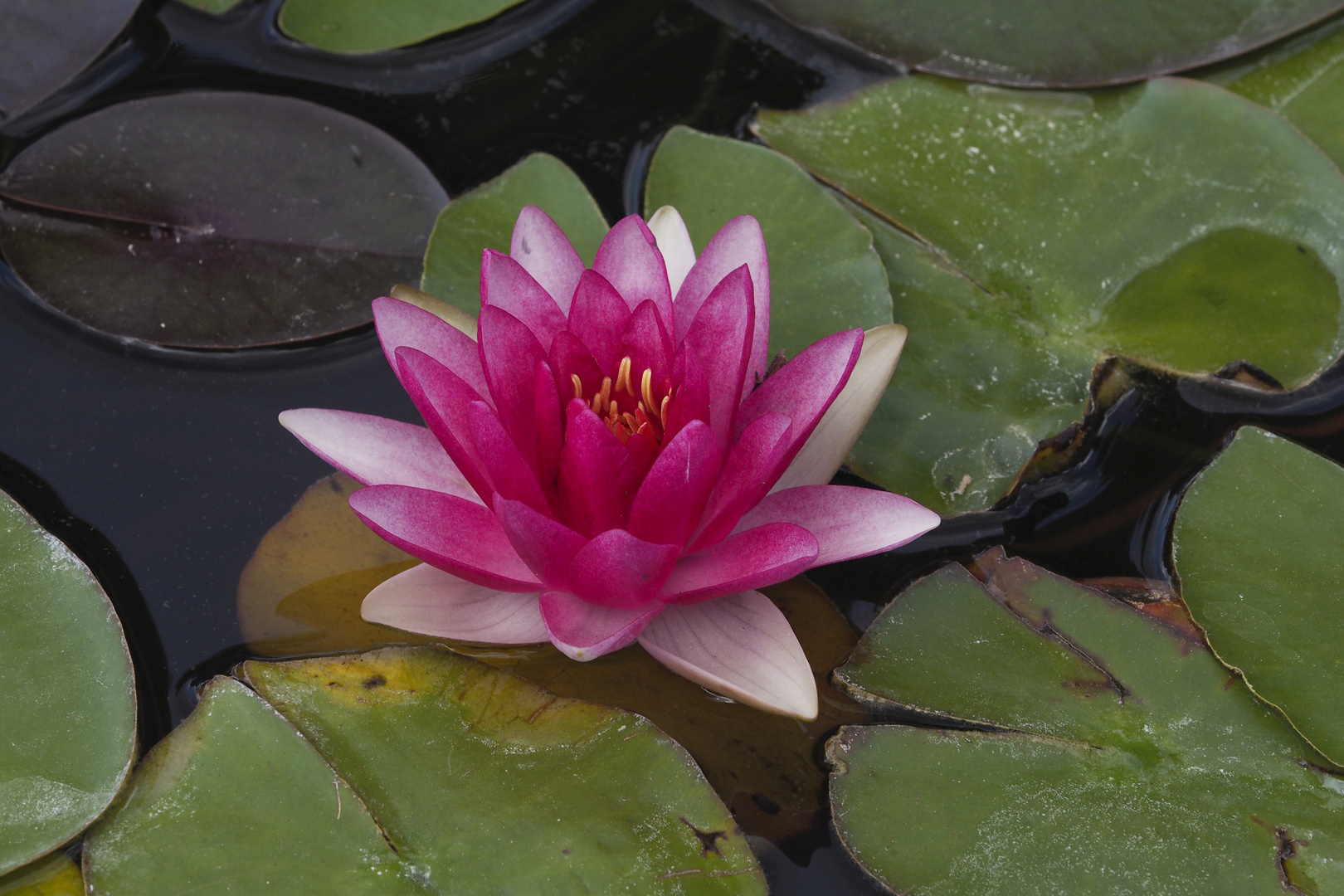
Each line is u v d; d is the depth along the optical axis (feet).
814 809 3.79
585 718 3.80
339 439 3.81
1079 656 3.84
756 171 4.10
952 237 4.08
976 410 3.97
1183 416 4.00
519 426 3.80
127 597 3.87
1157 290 4.04
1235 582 3.86
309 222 4.06
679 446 3.72
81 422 3.97
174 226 4.05
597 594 3.76
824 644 3.87
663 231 3.94
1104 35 4.17
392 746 3.78
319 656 3.84
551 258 3.87
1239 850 3.76
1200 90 4.13
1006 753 3.79
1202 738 3.80
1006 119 4.16
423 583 3.82
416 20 4.21
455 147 4.17
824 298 4.02
